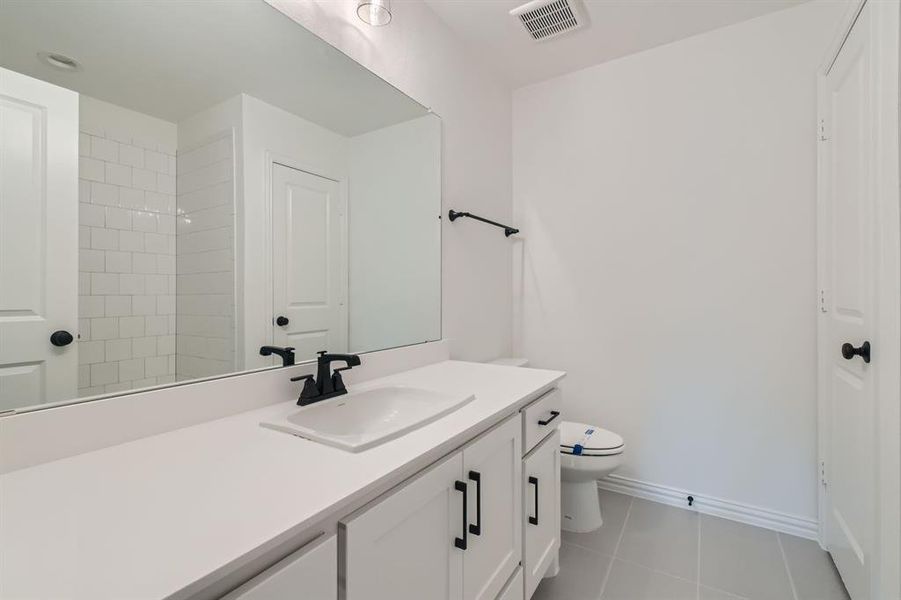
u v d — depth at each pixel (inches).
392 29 64.5
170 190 39.2
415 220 70.2
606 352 91.4
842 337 60.1
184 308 39.9
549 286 97.7
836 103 62.8
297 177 51.2
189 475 27.4
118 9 35.9
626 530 74.9
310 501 24.0
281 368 46.2
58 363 31.8
